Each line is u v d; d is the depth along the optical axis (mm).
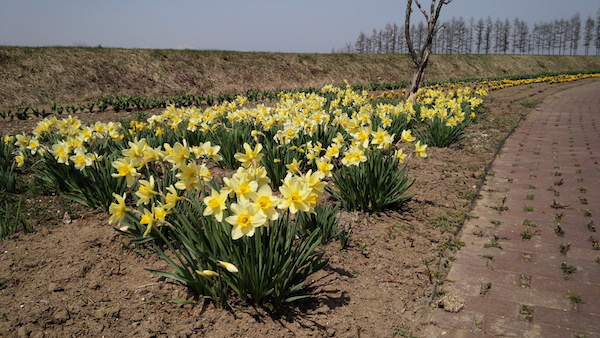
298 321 2613
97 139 5305
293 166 3199
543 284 3014
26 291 2787
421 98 12992
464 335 2479
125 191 4320
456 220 4199
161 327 2500
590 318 2590
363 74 29469
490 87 21750
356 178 4234
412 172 5859
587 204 4578
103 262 3205
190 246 2748
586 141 7879
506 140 8148
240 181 2389
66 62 18359
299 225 3650
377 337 2482
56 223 3975
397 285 3035
